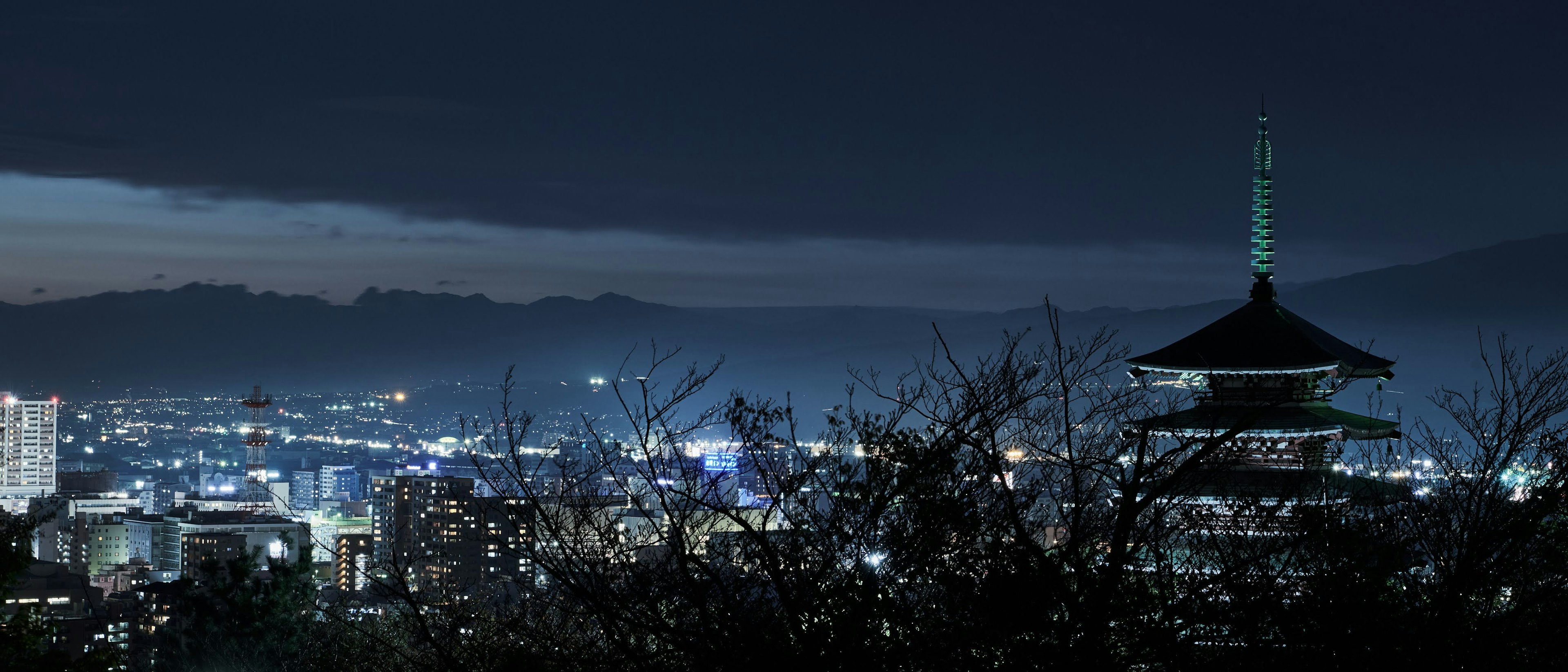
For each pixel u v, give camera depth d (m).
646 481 17.11
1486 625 16.62
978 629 15.44
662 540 16.56
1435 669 16.23
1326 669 15.96
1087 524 16.52
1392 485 19.34
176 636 52.69
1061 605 15.84
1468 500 17.52
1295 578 16.86
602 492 17.44
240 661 47.19
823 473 16.58
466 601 18.44
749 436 17.39
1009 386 16.75
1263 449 39.47
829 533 16.05
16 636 36.59
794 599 15.76
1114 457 16.72
